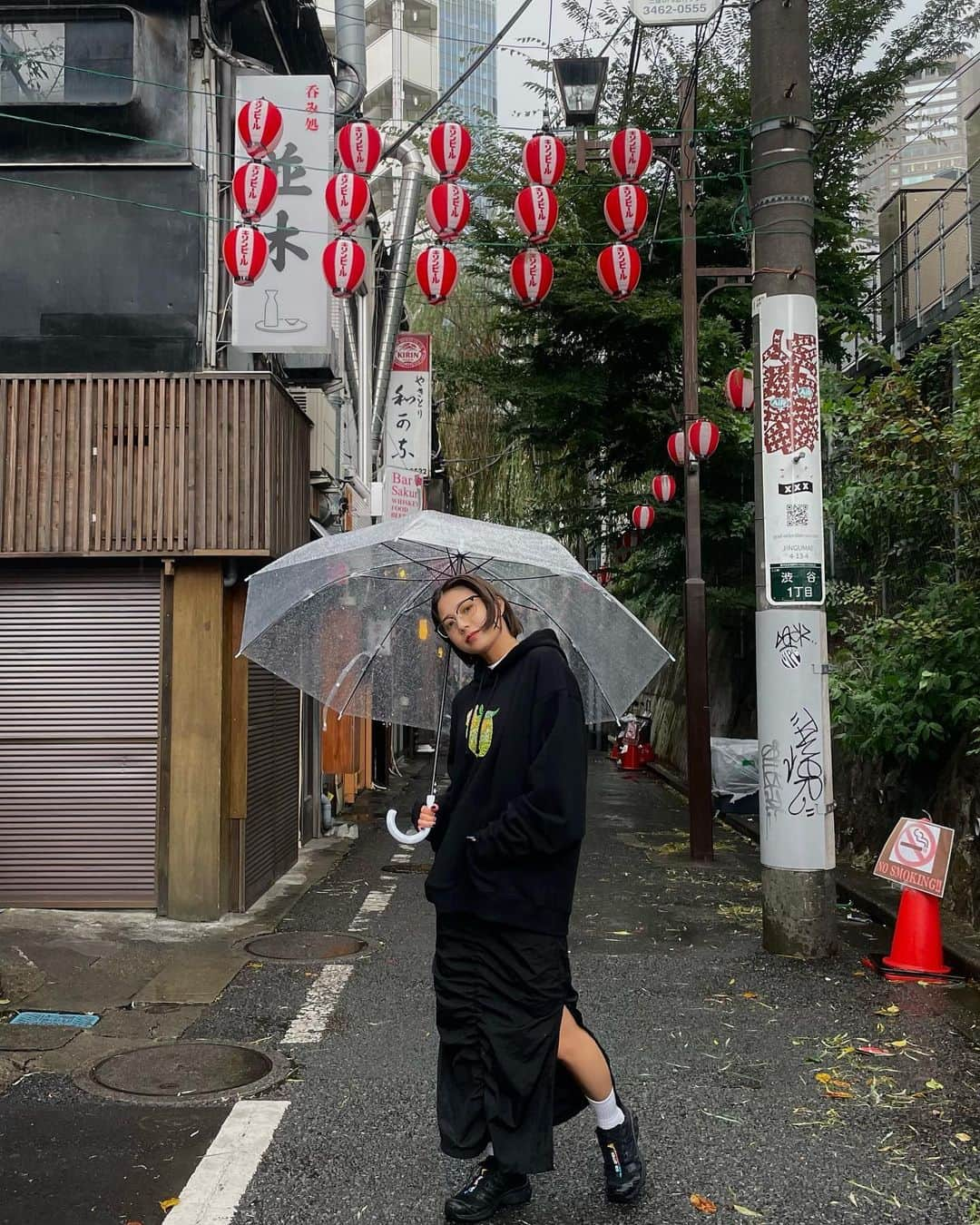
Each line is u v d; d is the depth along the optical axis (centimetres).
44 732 777
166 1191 352
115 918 758
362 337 1442
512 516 2162
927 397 1036
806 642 681
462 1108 323
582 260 1559
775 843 678
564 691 319
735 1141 394
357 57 1050
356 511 1411
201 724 770
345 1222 332
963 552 831
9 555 764
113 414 770
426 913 797
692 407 1150
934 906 636
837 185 1652
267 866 881
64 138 823
